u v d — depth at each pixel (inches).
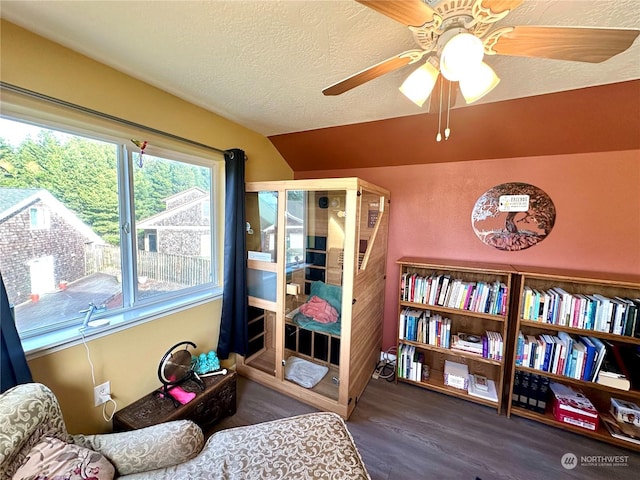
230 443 48.8
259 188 86.7
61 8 41.1
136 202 67.9
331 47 49.7
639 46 46.4
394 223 105.0
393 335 108.5
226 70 58.3
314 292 87.7
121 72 59.3
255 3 39.5
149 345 68.7
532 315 76.6
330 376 87.2
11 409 37.7
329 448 47.5
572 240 80.7
